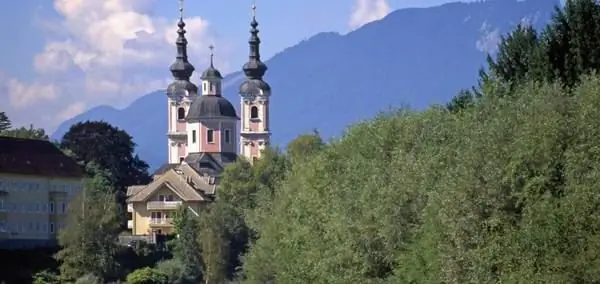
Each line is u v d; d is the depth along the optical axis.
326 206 170.62
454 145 136.12
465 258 118.25
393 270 143.62
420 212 140.00
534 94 125.88
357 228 149.12
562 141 115.44
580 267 106.88
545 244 109.25
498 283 114.62
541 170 114.75
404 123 161.25
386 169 152.25
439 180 133.00
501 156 117.56
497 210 116.56
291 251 190.00
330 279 154.88
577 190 108.69
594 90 118.00
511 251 112.75
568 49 148.25
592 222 107.94
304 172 198.12
